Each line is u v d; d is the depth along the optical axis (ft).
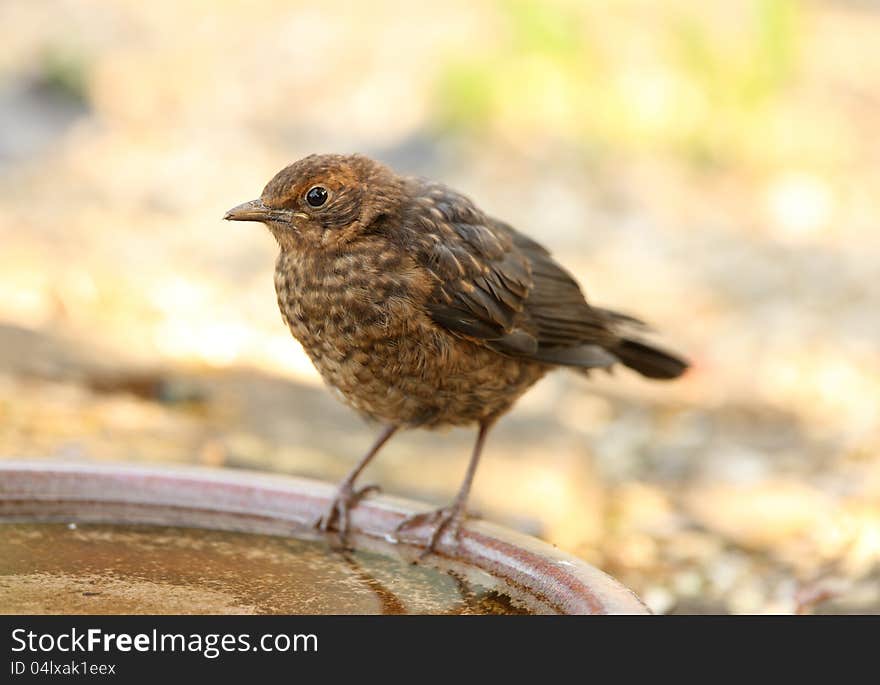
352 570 20.29
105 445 32.17
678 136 75.92
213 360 42.24
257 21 94.58
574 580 18.76
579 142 75.46
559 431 38.75
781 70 77.15
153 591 18.84
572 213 66.69
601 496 39.04
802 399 49.37
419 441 35.68
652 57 82.84
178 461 31.91
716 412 48.03
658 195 70.74
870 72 91.86
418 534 21.16
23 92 72.59
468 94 75.15
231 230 60.90
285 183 23.24
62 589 18.67
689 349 52.80
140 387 37.88
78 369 38.09
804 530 37.73
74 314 44.88
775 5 77.30
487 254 24.57
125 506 21.63
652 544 36.42
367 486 22.66
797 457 43.68
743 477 41.78
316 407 38.55
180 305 48.93
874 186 73.51
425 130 74.08
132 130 72.18
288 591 19.22
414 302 23.38
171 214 61.41
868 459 42.78
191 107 77.15
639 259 62.49
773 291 60.13
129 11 93.40
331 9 97.86
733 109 76.23
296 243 23.50
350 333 23.44
